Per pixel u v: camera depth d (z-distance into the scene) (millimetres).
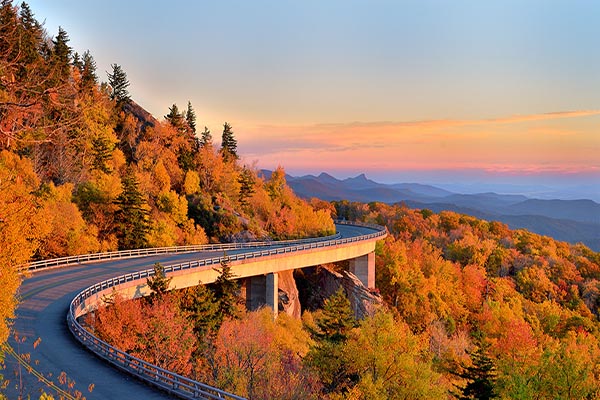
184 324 33750
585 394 30484
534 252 120688
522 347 53500
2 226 20531
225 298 46438
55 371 22922
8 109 8180
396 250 94562
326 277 81938
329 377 36281
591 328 78312
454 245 122188
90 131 72688
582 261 118625
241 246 74875
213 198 91188
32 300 36062
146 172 80750
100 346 25812
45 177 65062
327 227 103188
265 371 30156
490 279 100688
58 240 53812
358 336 39500
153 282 41719
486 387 33406
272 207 100688
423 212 167125
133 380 22547
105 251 59000
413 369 35000
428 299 84938
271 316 52969
